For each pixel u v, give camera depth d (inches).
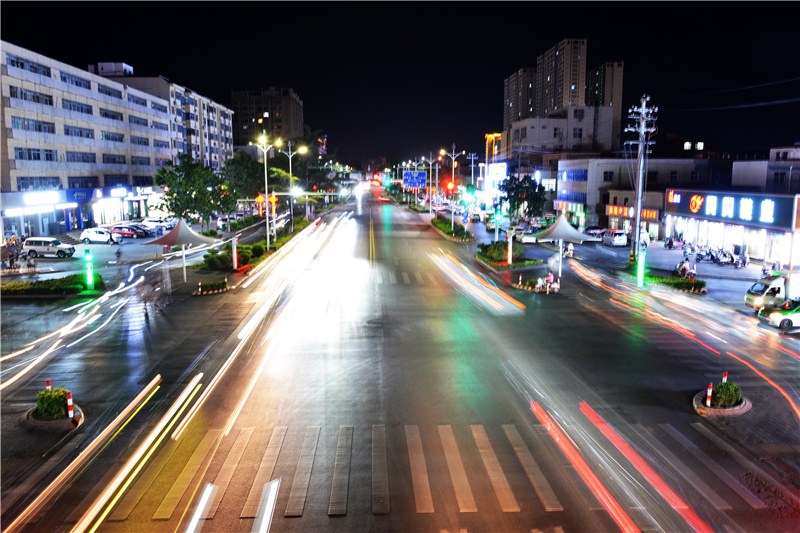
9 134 2158.0
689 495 475.2
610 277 1534.2
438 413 635.5
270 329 987.9
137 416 633.0
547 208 3599.9
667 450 551.8
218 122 4825.3
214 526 433.7
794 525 437.1
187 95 4168.3
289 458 536.1
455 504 459.8
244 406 657.0
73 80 2635.3
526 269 1662.2
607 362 812.0
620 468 517.0
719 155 4648.1
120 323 1032.8
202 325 1016.9
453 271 1622.8
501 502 462.0
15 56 2208.4
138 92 3319.4
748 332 979.9
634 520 439.2
